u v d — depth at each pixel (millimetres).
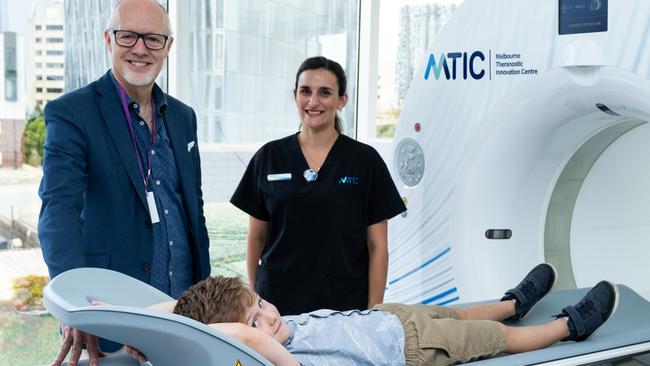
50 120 1840
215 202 3455
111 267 1898
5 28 2975
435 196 2705
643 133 2598
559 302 2449
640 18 2125
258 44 3516
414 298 2797
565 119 2480
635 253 2758
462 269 2633
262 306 1739
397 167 2836
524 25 2412
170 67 3287
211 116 3406
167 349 1364
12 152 3062
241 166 3518
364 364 1818
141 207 1924
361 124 3895
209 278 1722
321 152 2377
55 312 1354
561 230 2783
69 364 1529
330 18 3758
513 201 2660
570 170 2719
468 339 1917
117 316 1310
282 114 3631
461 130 2609
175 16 3250
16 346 3189
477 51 2543
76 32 3094
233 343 1384
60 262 1674
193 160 2135
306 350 1775
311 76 2314
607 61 2205
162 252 1979
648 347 2068
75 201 1784
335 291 2342
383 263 2422
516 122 2496
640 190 2723
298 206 2318
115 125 1902
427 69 2707
